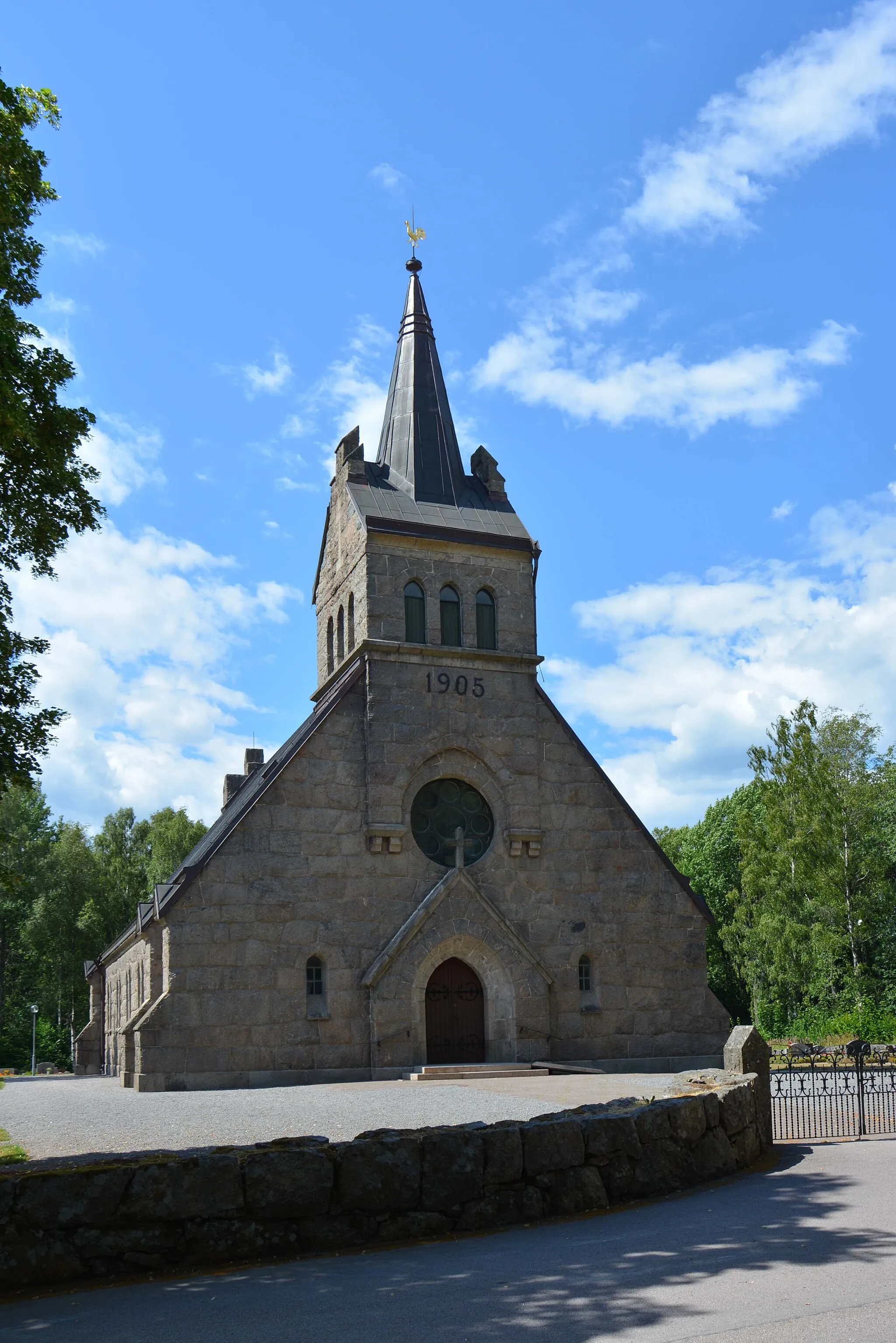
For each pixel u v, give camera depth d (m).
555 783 37.66
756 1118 17.56
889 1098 25.34
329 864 33.72
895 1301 9.48
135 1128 19.94
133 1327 9.46
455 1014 34.81
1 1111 24.50
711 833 90.44
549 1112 20.88
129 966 46.16
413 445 40.22
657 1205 14.05
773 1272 10.54
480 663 37.19
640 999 37.00
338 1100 24.94
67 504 18.38
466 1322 9.32
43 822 94.56
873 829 68.31
